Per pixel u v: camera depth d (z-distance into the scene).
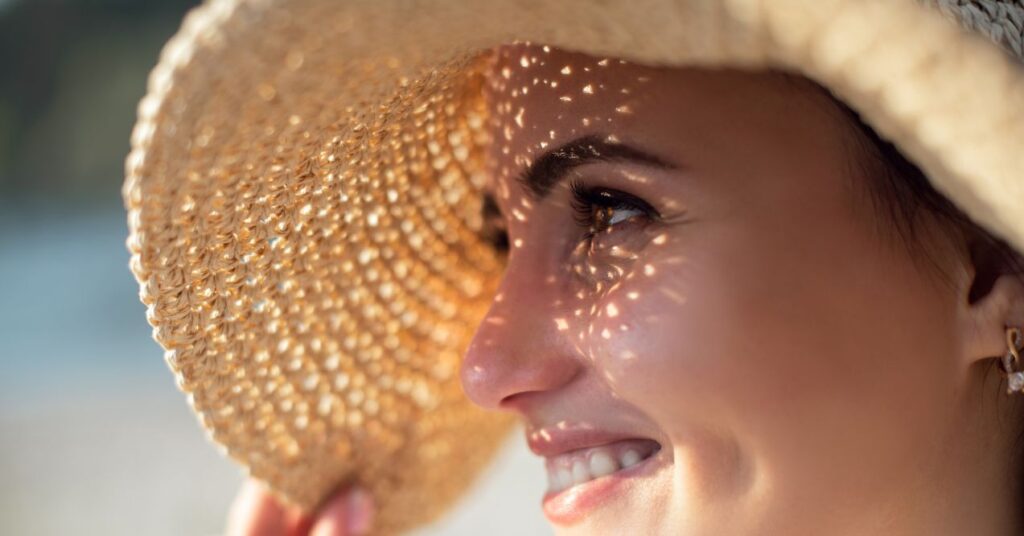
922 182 0.49
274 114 0.47
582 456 0.54
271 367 0.58
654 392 0.50
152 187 0.48
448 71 0.54
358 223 0.59
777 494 0.49
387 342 0.62
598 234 0.52
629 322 0.50
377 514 0.65
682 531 0.51
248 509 0.66
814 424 0.49
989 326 0.50
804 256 0.48
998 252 0.50
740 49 0.42
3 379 2.17
